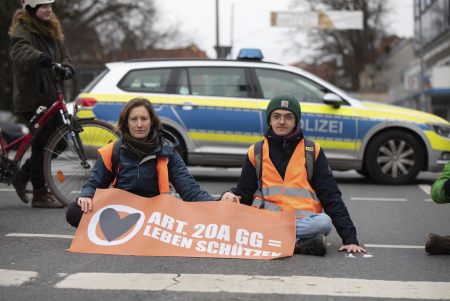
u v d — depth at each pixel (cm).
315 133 730
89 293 267
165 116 727
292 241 351
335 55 3581
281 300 261
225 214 362
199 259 337
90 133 517
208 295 266
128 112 371
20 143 510
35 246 365
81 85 2644
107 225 360
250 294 269
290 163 373
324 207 377
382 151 748
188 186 381
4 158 502
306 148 374
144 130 371
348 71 3619
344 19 2406
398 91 4125
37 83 508
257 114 730
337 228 371
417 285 288
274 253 344
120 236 354
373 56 3616
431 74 2972
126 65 750
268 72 751
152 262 328
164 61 754
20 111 516
